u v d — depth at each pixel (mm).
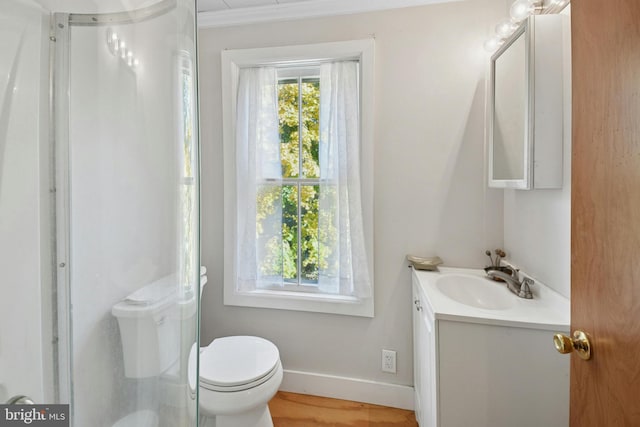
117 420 700
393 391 1695
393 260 1695
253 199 1818
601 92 601
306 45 1708
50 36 622
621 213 550
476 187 1597
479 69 1568
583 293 664
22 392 601
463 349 1004
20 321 597
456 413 1009
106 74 670
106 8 667
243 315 1890
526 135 1099
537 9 1187
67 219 648
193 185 754
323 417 1618
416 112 1640
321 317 1790
